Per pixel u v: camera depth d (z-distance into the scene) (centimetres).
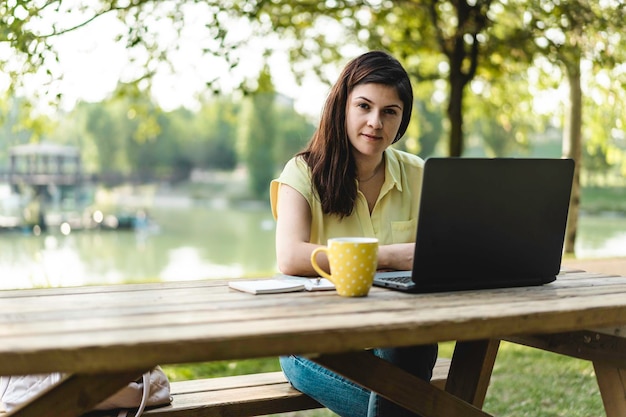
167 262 2055
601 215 1633
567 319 155
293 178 207
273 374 229
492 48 708
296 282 179
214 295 167
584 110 748
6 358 117
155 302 157
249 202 3941
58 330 130
